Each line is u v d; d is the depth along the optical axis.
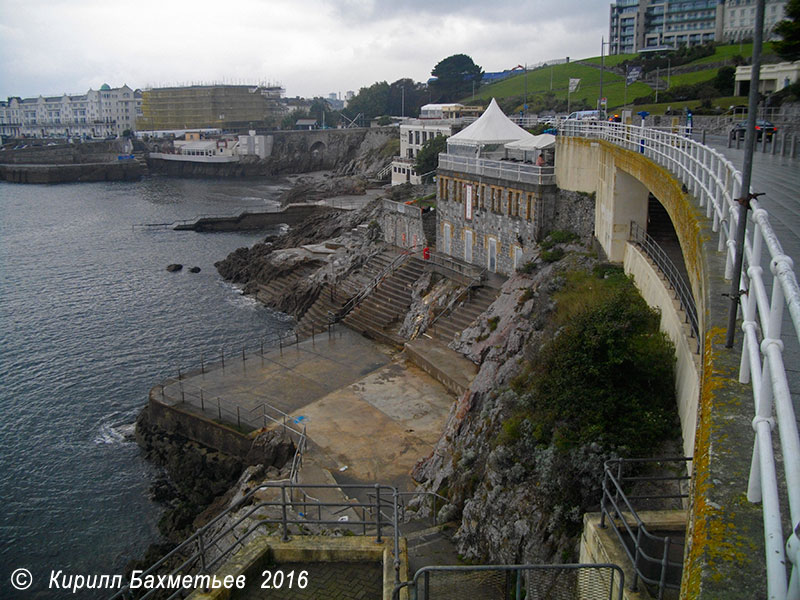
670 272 23.36
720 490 6.50
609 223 34.97
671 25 149.00
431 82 175.75
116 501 33.78
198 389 40.16
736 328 10.14
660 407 20.20
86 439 39.72
